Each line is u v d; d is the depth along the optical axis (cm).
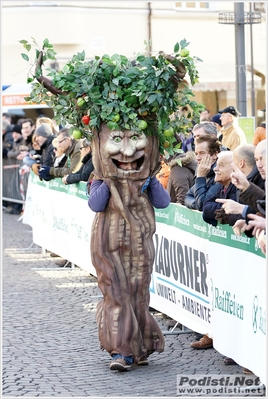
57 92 715
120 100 695
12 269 1279
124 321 716
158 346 731
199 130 782
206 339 789
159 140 724
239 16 1354
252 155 698
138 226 714
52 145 1316
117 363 708
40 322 925
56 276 1216
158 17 2617
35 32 2536
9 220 1866
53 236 1296
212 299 723
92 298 1055
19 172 1873
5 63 2547
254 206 640
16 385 679
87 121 702
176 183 894
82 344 823
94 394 647
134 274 720
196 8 2658
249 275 643
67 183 1133
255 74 2281
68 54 2558
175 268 828
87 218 1105
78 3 2541
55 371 722
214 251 712
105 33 2586
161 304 878
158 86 691
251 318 642
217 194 719
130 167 709
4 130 1970
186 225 788
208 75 2333
